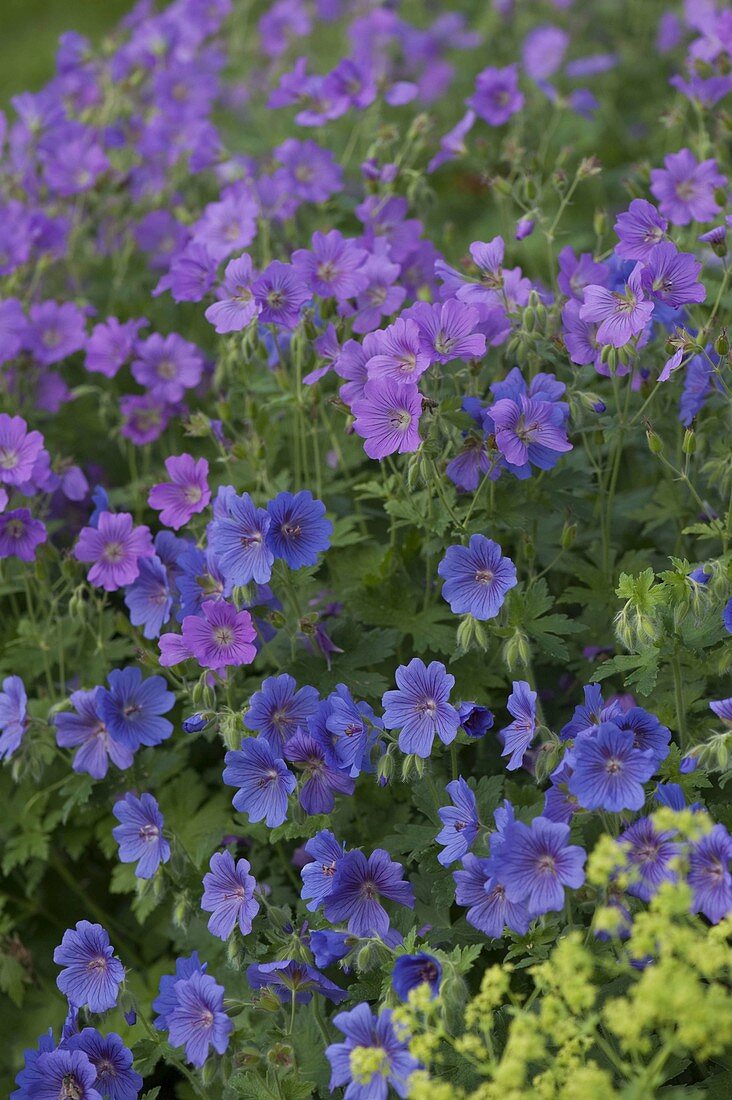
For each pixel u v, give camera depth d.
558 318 1.82
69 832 1.92
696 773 1.67
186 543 1.83
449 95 2.83
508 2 2.85
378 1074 1.58
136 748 1.78
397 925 1.68
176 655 1.74
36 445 1.84
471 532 1.77
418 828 1.72
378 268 1.87
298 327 1.83
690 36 2.63
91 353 2.06
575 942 1.53
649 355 1.85
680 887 1.53
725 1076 1.65
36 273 2.18
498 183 1.94
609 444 1.87
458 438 1.76
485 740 1.83
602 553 1.87
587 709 1.65
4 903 1.95
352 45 2.88
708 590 1.67
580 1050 1.55
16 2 4.00
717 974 1.57
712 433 1.87
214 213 2.01
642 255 1.77
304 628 1.76
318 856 1.67
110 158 2.43
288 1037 1.68
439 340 1.73
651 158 2.43
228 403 1.94
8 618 2.03
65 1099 1.65
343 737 1.68
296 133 2.52
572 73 2.51
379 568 1.84
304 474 2.00
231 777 1.70
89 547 1.83
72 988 1.68
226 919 1.68
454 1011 1.59
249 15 3.28
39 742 1.84
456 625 1.85
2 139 2.29
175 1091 1.81
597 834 1.72
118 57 2.51
